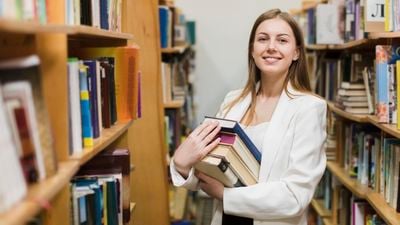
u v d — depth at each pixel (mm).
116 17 2039
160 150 2725
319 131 1752
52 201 1268
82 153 1349
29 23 890
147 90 2699
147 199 2738
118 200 1729
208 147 1719
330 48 3264
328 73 3475
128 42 2209
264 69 1858
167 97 3512
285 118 1778
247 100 1978
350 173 2844
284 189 1696
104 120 1758
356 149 2781
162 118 2723
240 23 4988
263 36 1867
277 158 1744
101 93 1725
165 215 2744
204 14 5004
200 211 4562
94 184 1568
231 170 1726
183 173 1789
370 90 2510
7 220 792
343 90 2758
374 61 2445
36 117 1016
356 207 2553
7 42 1059
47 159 1069
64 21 1321
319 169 1731
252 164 1771
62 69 1248
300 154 1708
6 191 838
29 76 989
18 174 896
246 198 1709
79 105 1389
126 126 1870
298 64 1914
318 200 3641
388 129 1983
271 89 1922
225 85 5059
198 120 5062
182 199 3816
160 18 3488
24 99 949
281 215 1705
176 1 4984
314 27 3742
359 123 2805
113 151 1833
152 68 2693
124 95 1928
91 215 1497
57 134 1253
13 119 914
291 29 1870
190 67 4730
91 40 1984
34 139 995
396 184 2066
